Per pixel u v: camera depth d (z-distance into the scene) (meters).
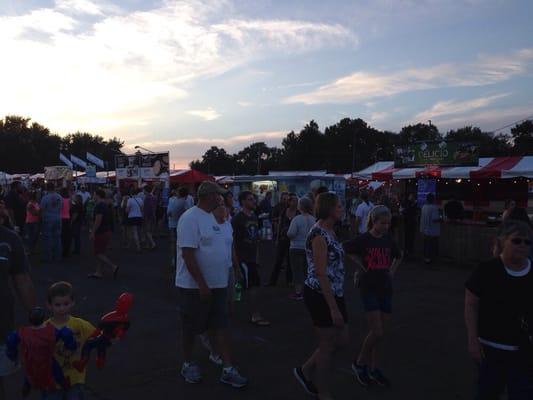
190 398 4.25
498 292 3.03
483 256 12.07
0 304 3.04
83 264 11.54
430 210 12.24
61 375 2.99
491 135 74.56
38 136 89.12
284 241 9.05
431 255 12.31
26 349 2.91
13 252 3.16
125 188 19.78
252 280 6.50
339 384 4.59
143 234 15.59
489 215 17.17
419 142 16.00
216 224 4.55
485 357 3.10
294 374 4.55
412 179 17.98
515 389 2.99
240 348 5.64
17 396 4.28
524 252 2.98
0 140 83.75
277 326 6.54
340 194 23.39
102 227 9.69
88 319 6.87
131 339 5.91
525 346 2.98
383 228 4.55
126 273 10.43
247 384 4.56
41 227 12.62
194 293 4.47
